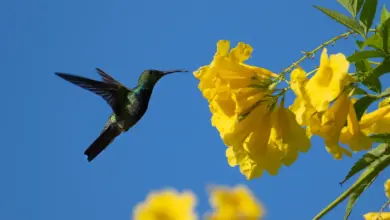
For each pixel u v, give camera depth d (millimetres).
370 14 5227
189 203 2217
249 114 5523
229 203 2277
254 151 5520
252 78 5562
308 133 5430
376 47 5047
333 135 4918
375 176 5051
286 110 5461
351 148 5055
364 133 5500
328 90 4770
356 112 5082
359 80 5016
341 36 5254
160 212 2217
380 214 5531
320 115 4863
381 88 5203
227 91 5535
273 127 5500
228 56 5613
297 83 4855
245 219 2271
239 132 5527
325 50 4859
